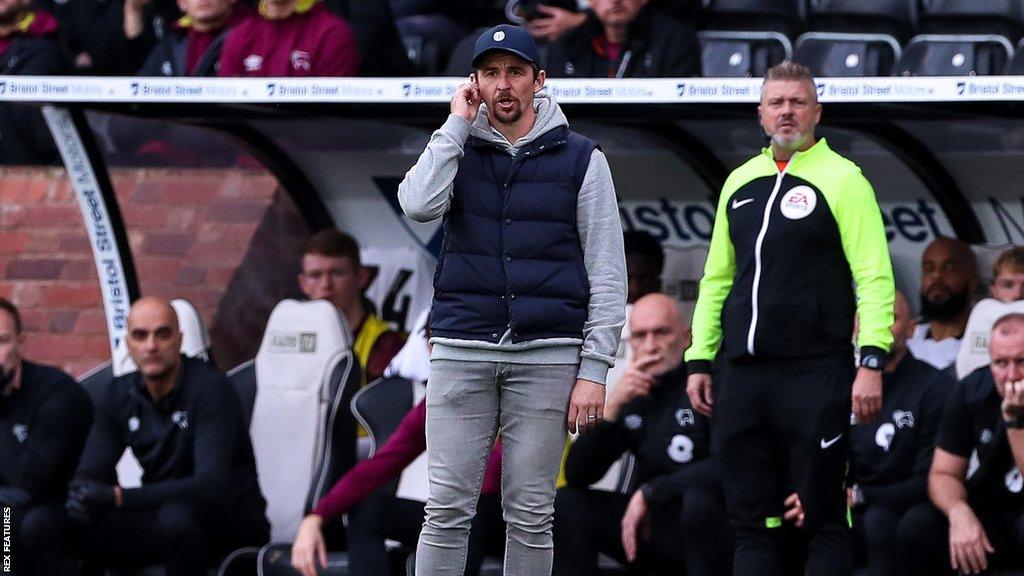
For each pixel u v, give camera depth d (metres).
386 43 28.41
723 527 22.66
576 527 23.53
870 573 22.52
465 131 16.88
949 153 26.38
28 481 25.11
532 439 17.12
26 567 24.75
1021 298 24.20
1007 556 22.30
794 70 20.02
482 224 17.00
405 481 25.98
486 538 23.45
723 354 21.27
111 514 24.91
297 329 26.72
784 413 19.97
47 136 33.16
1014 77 21.41
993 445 22.25
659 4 27.28
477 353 17.02
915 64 26.92
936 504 22.33
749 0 28.27
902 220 27.14
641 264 26.59
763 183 20.20
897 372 23.69
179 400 25.36
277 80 24.00
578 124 27.61
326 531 25.09
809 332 19.84
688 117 25.14
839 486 20.00
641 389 23.55
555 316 16.94
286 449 26.33
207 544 24.97
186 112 26.75
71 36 33.31
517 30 16.91
